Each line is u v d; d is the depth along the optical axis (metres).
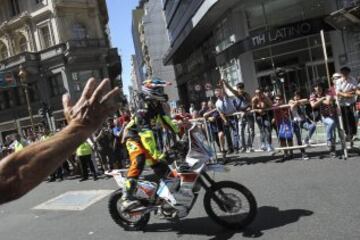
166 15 50.44
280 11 25.30
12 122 44.38
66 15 42.47
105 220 7.73
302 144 10.24
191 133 6.33
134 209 6.57
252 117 11.13
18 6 43.75
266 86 26.16
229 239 5.96
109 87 1.44
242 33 26.78
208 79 37.56
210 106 13.83
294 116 10.28
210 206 6.29
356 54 22.58
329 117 9.68
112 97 1.42
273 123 10.78
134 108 6.71
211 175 9.77
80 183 12.40
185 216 6.41
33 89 43.16
